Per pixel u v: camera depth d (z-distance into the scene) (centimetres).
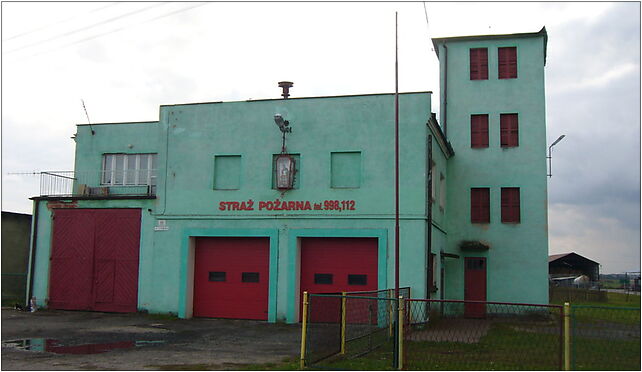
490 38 2547
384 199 1938
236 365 1138
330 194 1983
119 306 2130
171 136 2162
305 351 1092
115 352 1309
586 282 5541
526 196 2438
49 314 2098
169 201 2130
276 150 2052
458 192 2489
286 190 2019
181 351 1330
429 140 1984
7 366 1120
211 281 2086
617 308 994
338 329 1186
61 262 2222
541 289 2377
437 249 2178
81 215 2223
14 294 2456
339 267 1978
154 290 2098
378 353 1254
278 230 2011
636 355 1070
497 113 2505
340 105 2016
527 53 2517
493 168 2477
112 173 2427
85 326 1794
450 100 2547
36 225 2270
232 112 2112
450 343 1306
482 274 2434
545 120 2464
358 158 1989
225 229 2059
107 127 2462
